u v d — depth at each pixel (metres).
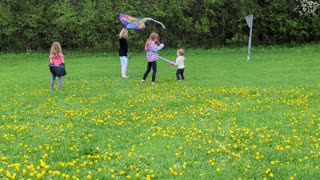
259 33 26.03
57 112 10.03
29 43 25.97
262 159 6.77
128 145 7.50
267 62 19.88
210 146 7.38
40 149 7.22
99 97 11.93
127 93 12.55
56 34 25.48
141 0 25.31
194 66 19.11
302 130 8.39
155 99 11.54
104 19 24.75
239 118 9.38
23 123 9.05
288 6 25.38
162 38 25.61
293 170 6.25
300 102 10.90
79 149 7.25
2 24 24.95
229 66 18.84
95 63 20.95
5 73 18.19
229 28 25.80
